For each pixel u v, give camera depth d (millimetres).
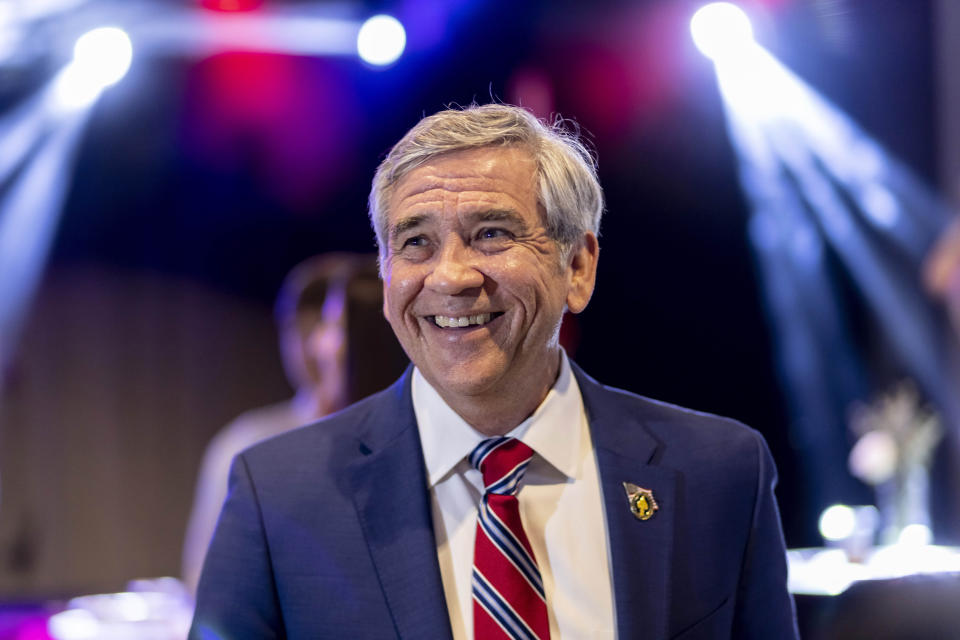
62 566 11375
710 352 10977
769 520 2982
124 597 5363
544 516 2871
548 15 9742
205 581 2795
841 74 10016
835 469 10664
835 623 3697
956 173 9898
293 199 11367
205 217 11477
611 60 9945
